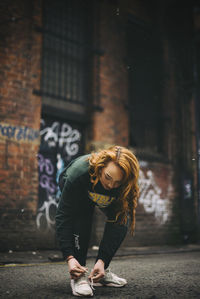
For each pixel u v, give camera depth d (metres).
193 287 2.68
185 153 8.88
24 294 2.30
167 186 8.26
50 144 6.37
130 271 3.52
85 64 7.31
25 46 5.94
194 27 9.77
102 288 2.57
